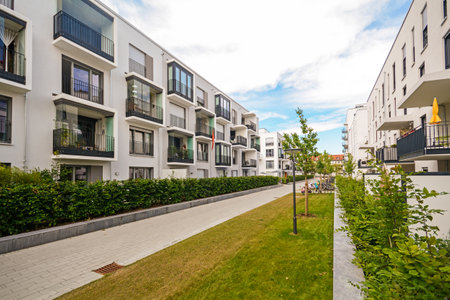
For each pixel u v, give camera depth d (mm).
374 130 26047
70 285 4172
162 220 9516
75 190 7754
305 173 9805
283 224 8242
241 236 6887
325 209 11102
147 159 15273
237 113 31312
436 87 7555
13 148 9031
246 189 21344
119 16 13961
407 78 13984
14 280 4379
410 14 13211
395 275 2113
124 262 5168
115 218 8547
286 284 3928
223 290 3814
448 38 9328
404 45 14852
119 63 13812
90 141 12898
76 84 11609
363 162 21578
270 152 49812
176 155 17500
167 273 4523
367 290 2379
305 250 5508
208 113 21859
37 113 9805
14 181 7051
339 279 3455
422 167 11305
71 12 11352
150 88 15312
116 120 12594
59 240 6789
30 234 6211
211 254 5469
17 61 9219
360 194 6453
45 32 10273
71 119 10695
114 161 13047
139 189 10156
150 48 16281
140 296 3734
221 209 12148
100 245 6344
